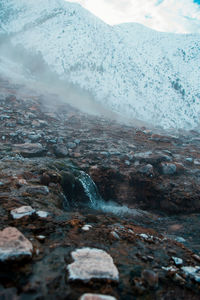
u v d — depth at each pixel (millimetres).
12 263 2102
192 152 11148
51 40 94875
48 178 5246
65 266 2225
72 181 6035
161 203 6797
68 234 2975
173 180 7656
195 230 5359
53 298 1816
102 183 7422
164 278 2398
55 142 9266
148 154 9352
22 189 4492
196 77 103000
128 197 7277
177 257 3008
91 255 2471
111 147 10023
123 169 8039
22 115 12547
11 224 2959
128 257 2701
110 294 1970
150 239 3432
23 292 1832
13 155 6898
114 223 4113
